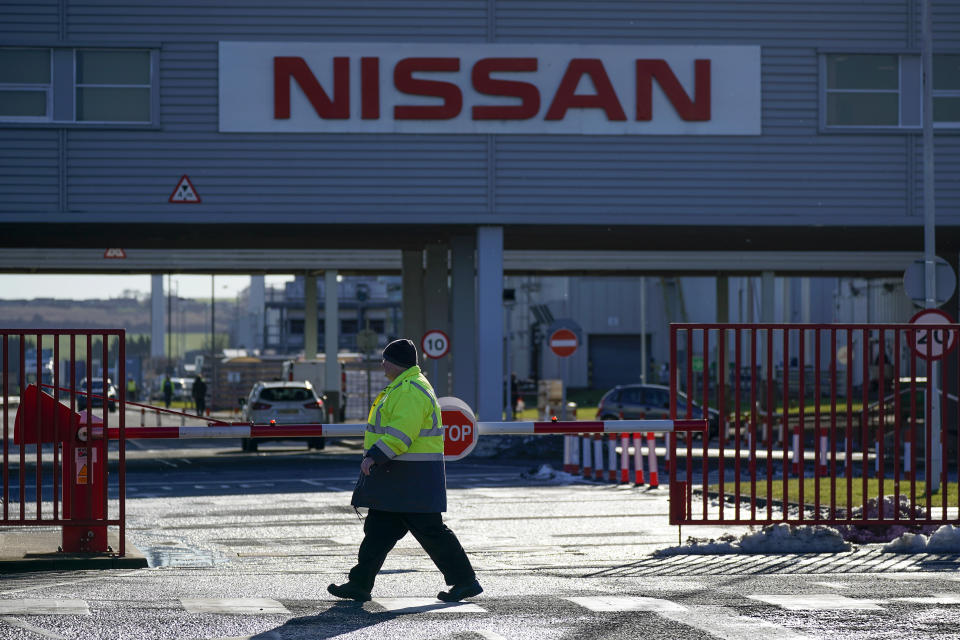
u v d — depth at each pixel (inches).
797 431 1866.4
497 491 1633.9
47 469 2010.3
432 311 2800.2
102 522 902.4
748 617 616.4
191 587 741.3
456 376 2493.8
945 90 2207.2
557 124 2170.3
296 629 578.9
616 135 2176.4
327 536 1144.8
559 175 2172.7
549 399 4148.6
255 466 2139.5
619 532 1174.3
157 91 2119.8
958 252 2839.6
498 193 2166.6
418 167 2158.0
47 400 904.9
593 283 7160.4
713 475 1914.4
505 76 2162.9
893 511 1052.5
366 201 2150.6
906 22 2201.0
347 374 4461.1
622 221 2178.9
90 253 3238.2
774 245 2768.2
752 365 994.1
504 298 2596.0
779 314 6525.6
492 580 782.5
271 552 1013.2
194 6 2126.0
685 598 686.5
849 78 2204.7
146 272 3540.8
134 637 556.4
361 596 671.8
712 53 2182.6
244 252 3312.0
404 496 662.5
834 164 2199.8
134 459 2390.5
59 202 2108.8
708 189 2188.7
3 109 2100.1
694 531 1178.0
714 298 6914.4
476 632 571.8
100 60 2121.1
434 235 2554.1
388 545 676.7
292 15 2134.6
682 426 998.4
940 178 2201.0
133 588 734.5
